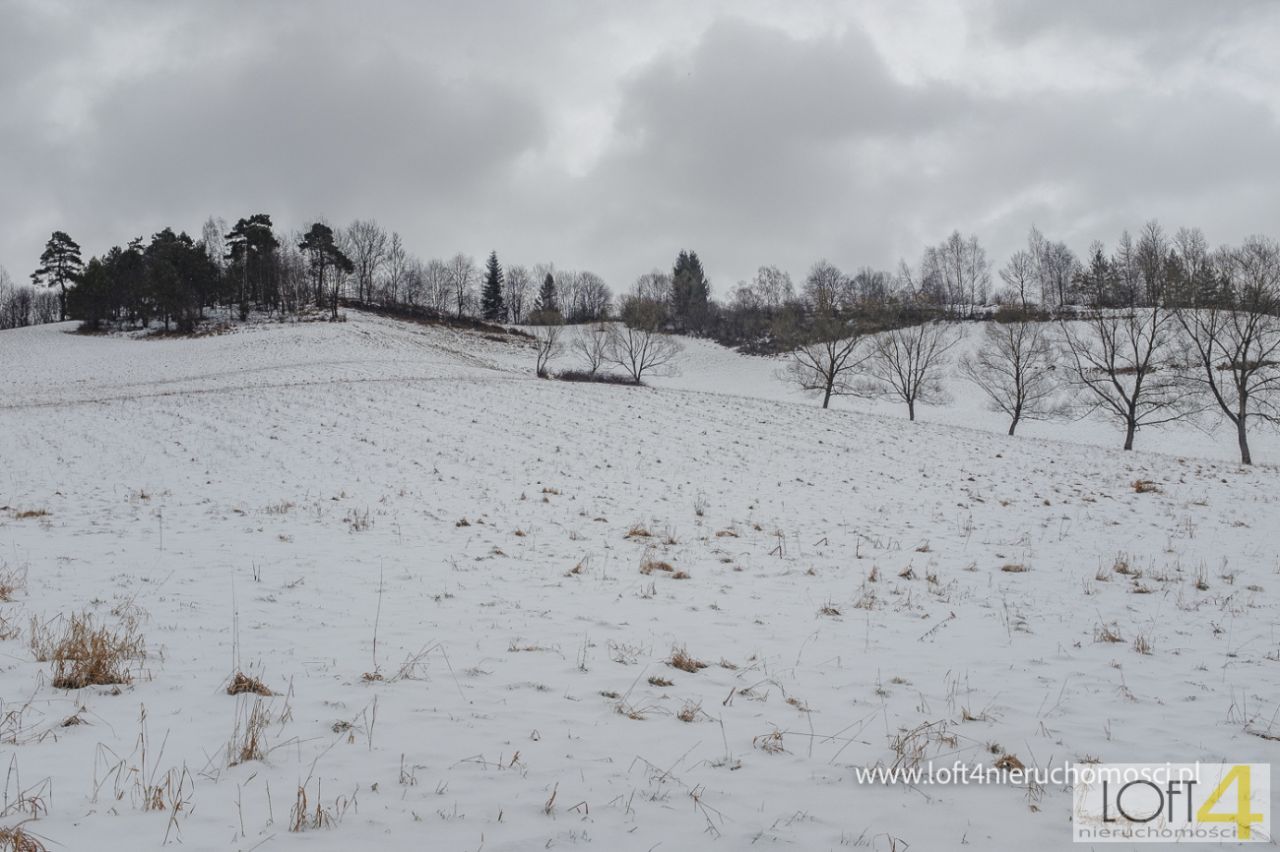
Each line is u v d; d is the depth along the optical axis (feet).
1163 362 123.54
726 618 31.50
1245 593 38.55
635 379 215.92
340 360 179.83
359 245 338.95
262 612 29.09
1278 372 128.26
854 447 95.35
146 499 56.39
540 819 14.44
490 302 405.80
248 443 81.87
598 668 24.26
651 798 15.65
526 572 38.29
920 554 46.93
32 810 13.67
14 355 211.20
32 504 53.11
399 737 18.01
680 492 67.67
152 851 12.60
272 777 15.62
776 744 18.85
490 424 96.43
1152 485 73.87
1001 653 28.07
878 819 15.44
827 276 366.22
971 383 206.69
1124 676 25.80
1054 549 49.24
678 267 411.54
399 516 52.70
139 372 180.24
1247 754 19.54
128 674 21.16
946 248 337.31
